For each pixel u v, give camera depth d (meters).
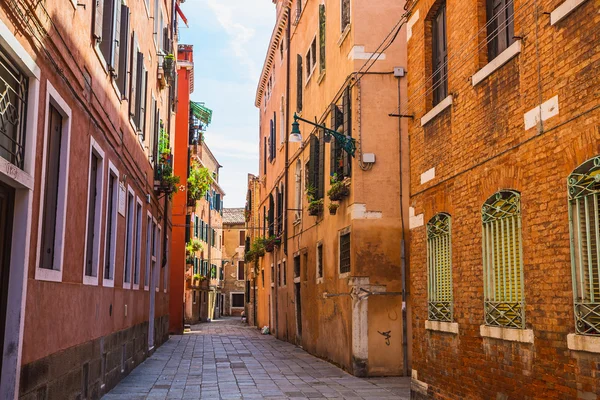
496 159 6.89
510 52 6.55
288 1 22.23
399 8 13.45
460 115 7.87
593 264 5.24
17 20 5.35
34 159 5.91
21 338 5.64
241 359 16.25
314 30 18.02
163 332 21.67
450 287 8.06
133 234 12.86
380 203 12.98
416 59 9.55
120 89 10.63
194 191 30.64
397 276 12.84
